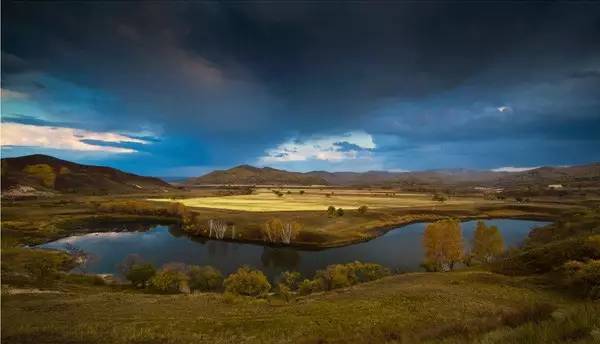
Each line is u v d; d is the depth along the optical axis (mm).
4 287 45219
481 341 12898
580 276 32188
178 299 38281
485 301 30266
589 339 10594
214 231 122250
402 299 32125
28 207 172250
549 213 166125
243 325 26203
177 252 98062
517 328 13438
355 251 99125
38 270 58969
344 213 153250
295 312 30062
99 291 51406
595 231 49281
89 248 101188
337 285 51719
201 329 25219
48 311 31500
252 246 107312
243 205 189875
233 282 50938
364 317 26922
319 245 106438
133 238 119062
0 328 24375
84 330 23609
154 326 25516
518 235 116250
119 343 20891
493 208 177250
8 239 101062
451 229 67000
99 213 163625
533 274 39500
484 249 69125
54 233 119625
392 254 94562
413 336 17891
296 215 147250
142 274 59094
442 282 39438
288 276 61688
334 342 21391
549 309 16250
